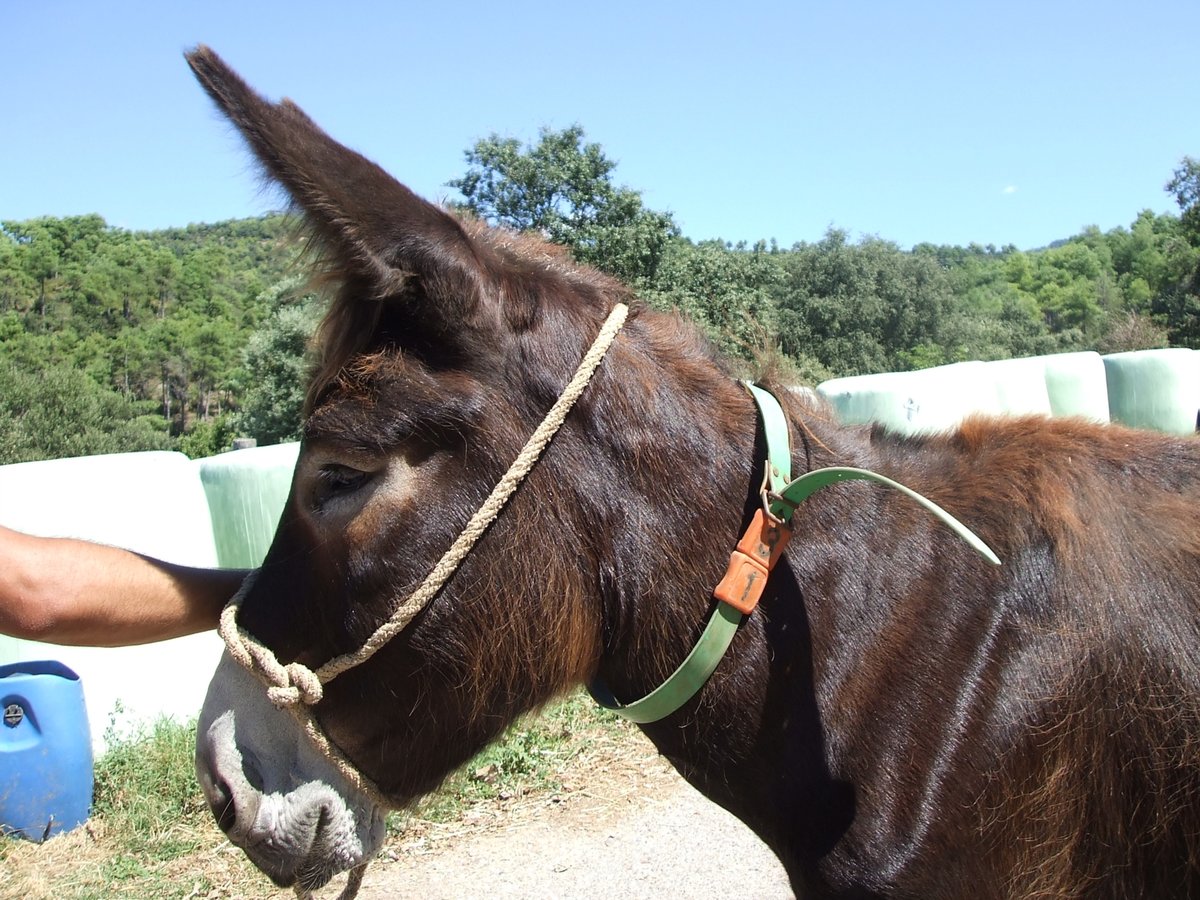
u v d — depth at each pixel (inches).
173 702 218.1
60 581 65.8
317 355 67.7
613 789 187.3
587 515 64.7
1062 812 59.9
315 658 64.7
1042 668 60.9
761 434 68.0
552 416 63.7
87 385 1786.4
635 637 66.2
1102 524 63.9
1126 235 3649.1
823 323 1764.3
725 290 960.9
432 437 62.4
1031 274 3725.4
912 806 60.9
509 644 64.1
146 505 214.4
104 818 186.1
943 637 62.9
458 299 61.5
